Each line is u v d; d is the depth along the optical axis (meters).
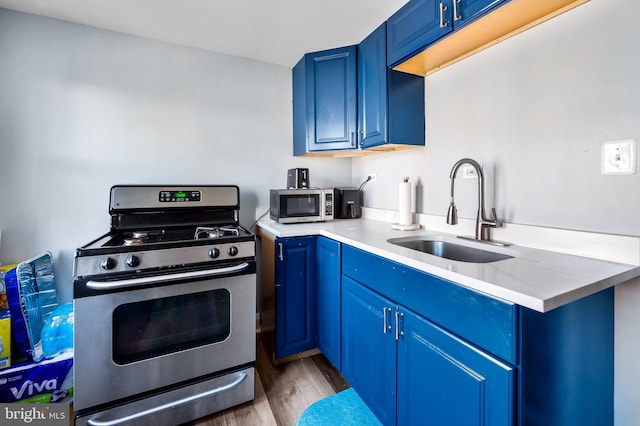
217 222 1.92
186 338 1.37
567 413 0.85
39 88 1.67
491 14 1.12
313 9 1.62
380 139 1.74
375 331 1.29
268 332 1.95
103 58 1.81
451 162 1.62
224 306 1.45
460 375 0.87
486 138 1.41
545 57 1.17
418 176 1.86
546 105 1.17
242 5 1.59
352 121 1.98
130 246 1.25
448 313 0.92
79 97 1.76
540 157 1.20
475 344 0.83
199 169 2.09
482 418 0.80
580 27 1.05
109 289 1.21
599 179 1.02
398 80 1.71
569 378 0.85
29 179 1.66
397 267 1.15
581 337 0.88
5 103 1.61
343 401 1.52
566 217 1.12
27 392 1.40
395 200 2.08
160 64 1.96
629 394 0.97
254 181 2.28
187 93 2.04
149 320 1.30
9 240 1.62
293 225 1.99
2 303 1.48
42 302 1.59
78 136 1.76
